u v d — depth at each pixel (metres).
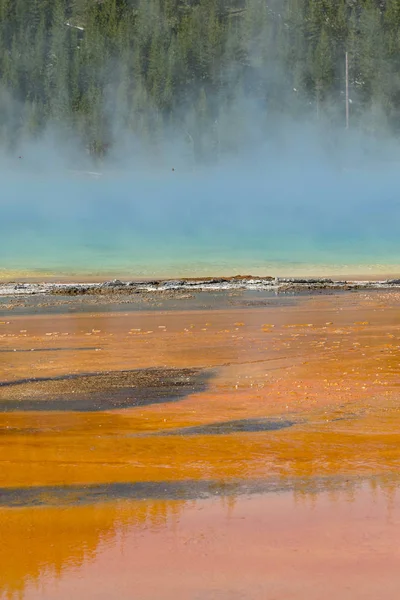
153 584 3.47
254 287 18.06
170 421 6.64
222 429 6.34
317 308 14.40
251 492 4.71
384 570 3.60
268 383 8.17
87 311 14.33
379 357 9.48
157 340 11.05
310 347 10.27
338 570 3.60
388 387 7.83
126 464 5.34
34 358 9.81
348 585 3.46
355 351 9.92
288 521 4.21
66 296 16.69
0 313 14.16
